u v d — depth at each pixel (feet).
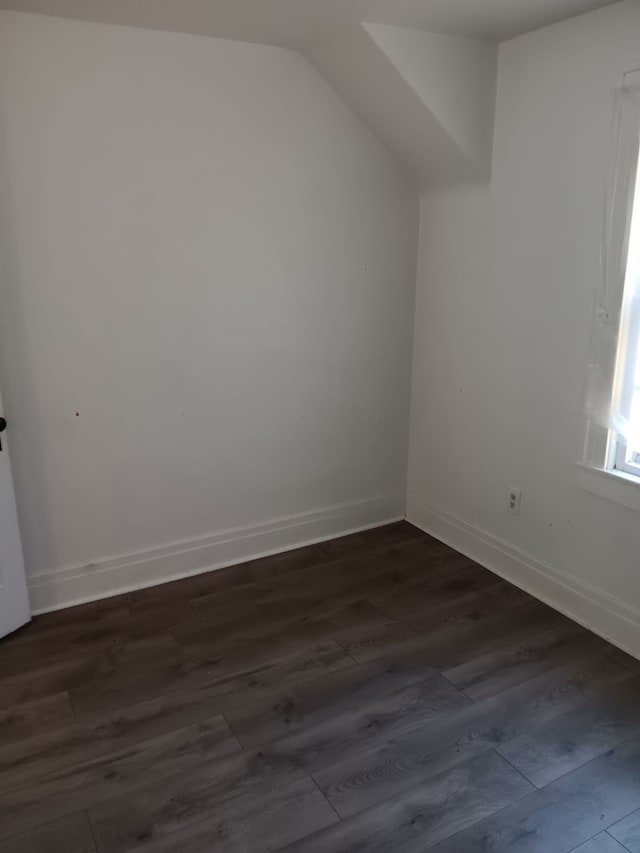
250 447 10.48
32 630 8.85
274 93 9.38
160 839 5.79
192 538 10.31
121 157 8.55
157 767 6.57
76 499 9.25
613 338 8.00
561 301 8.76
